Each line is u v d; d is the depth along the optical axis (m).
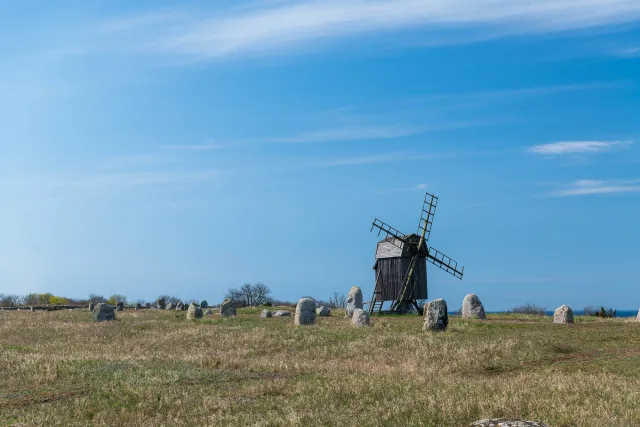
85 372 24.83
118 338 40.34
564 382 20.83
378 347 32.56
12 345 35.06
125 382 22.70
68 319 57.34
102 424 17.14
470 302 50.03
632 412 16.20
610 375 22.98
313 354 32.00
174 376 23.97
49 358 27.95
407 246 68.69
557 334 35.66
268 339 36.28
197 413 18.23
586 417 15.71
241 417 17.22
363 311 43.41
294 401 19.09
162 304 90.31
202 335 38.88
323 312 63.78
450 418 15.94
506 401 17.36
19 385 22.75
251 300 100.38
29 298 106.81
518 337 33.72
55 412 18.44
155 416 18.17
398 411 16.83
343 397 19.34
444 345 31.75
